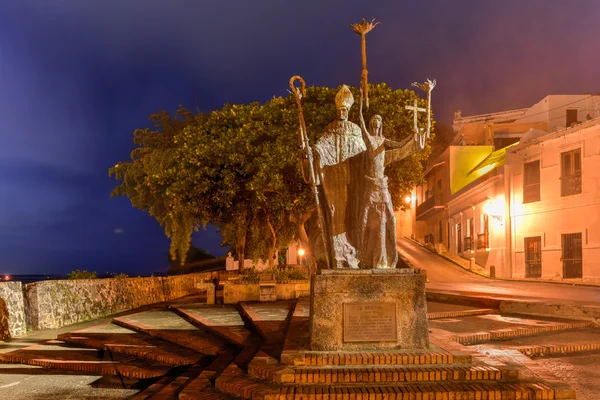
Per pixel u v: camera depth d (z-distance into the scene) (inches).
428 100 278.5
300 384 223.0
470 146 1550.2
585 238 982.4
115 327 495.8
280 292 641.6
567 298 588.7
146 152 978.7
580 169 1003.9
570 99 1460.4
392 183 660.7
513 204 1171.9
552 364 294.0
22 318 496.7
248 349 315.0
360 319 256.2
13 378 323.6
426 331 257.3
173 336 397.4
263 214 818.2
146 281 804.0
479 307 531.8
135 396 263.7
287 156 603.8
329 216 285.9
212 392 232.2
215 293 656.4
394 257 278.7
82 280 605.9
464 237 1448.1
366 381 222.1
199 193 687.7
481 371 224.7
